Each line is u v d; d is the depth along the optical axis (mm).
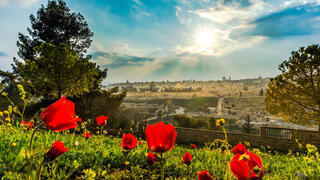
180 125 42688
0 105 17906
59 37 26219
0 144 2529
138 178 2391
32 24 25672
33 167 2025
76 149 3201
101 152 3182
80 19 27703
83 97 23703
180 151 5078
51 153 1097
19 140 2877
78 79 20453
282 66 18141
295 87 17594
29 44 25328
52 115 971
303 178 2855
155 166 2965
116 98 26438
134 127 29203
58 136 4164
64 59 19656
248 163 920
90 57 29000
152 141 972
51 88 20016
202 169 2998
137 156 3277
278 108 19203
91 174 2098
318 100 16703
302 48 17062
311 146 3404
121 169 2754
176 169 2883
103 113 25203
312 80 16953
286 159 5160
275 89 18703
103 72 27797
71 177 2244
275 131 14898
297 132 14242
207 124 44312
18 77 24266
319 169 3051
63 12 26266
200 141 16734
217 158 4164
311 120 18297
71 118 1001
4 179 1765
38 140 3201
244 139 15586
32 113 17922
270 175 3107
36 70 18984
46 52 19297
